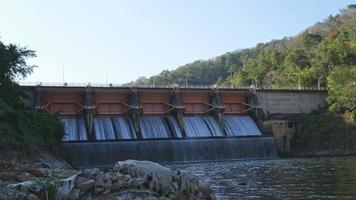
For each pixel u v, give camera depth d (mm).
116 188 22094
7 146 47938
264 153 87500
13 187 20391
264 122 93188
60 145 68688
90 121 78500
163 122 85875
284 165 67125
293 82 139750
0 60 64375
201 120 89375
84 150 72812
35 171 25828
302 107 104812
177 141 80562
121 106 85438
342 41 140375
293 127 101750
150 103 88000
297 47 177500
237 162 78625
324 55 138625
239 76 179250
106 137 78188
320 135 98375
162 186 23375
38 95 77812
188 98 91375
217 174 55719
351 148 94688
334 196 32312
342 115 99875
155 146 78375
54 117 69938
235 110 95812
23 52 68625
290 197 33062
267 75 162375
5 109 54812
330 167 58875
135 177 22953
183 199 24172
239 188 39906
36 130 62438
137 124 81875
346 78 101938
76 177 21781
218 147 83625
